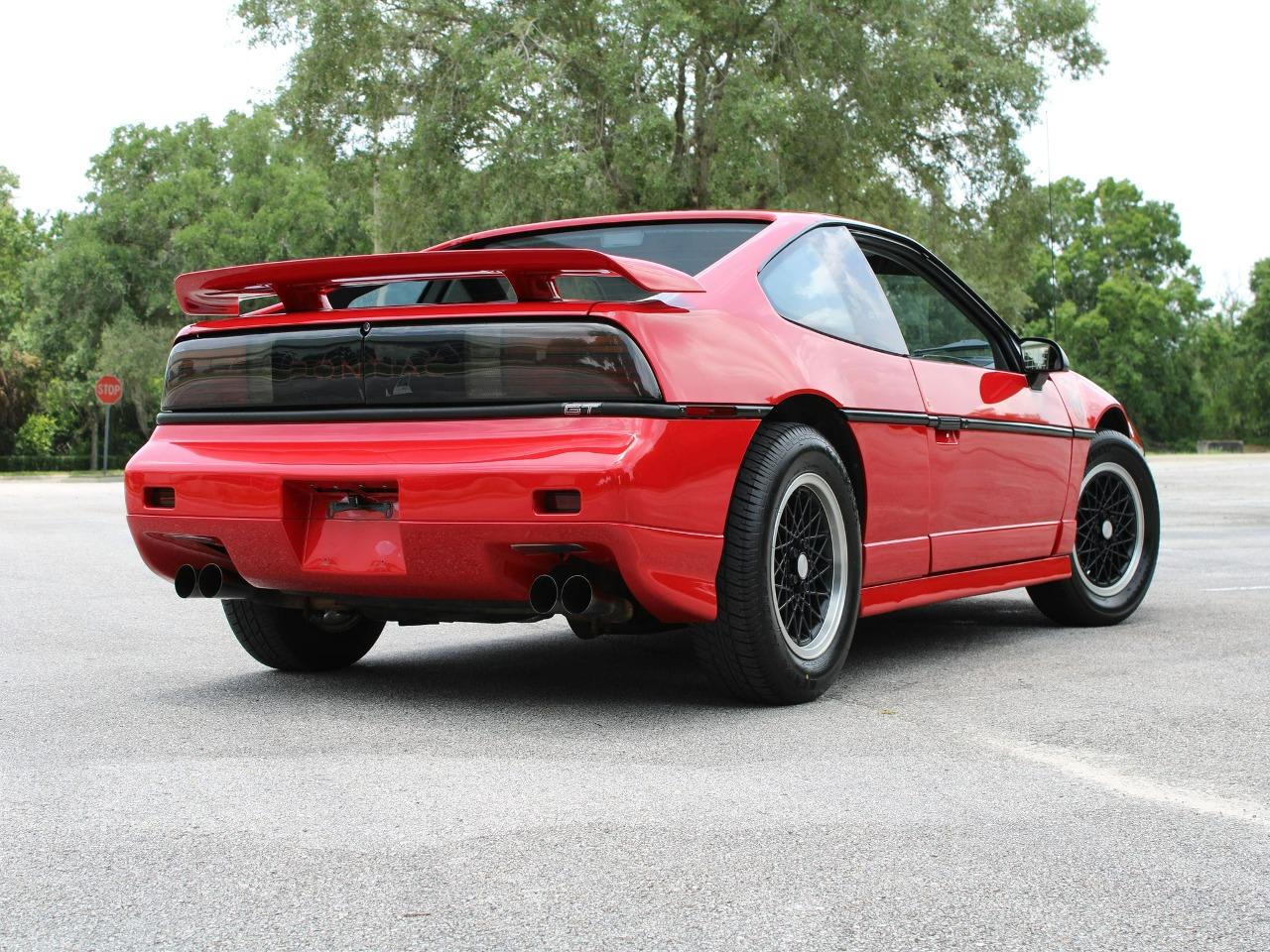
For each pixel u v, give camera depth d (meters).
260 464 3.38
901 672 4.01
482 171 22.09
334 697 3.66
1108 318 67.81
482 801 2.54
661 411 3.09
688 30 20.58
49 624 5.35
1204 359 70.44
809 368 3.55
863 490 3.77
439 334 3.20
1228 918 1.92
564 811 2.47
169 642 4.83
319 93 23.08
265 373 3.43
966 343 4.49
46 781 2.72
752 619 3.33
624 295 3.61
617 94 20.69
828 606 3.61
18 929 1.90
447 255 3.12
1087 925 1.89
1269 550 8.27
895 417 3.86
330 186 24.80
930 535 4.06
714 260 3.73
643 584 3.10
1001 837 2.31
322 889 2.06
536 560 3.19
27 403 47.31
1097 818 2.43
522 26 21.89
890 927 1.88
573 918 1.92
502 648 4.65
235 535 3.43
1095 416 5.03
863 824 2.39
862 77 22.17
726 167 21.12
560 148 20.66
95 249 39.75
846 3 22.44
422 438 3.20
